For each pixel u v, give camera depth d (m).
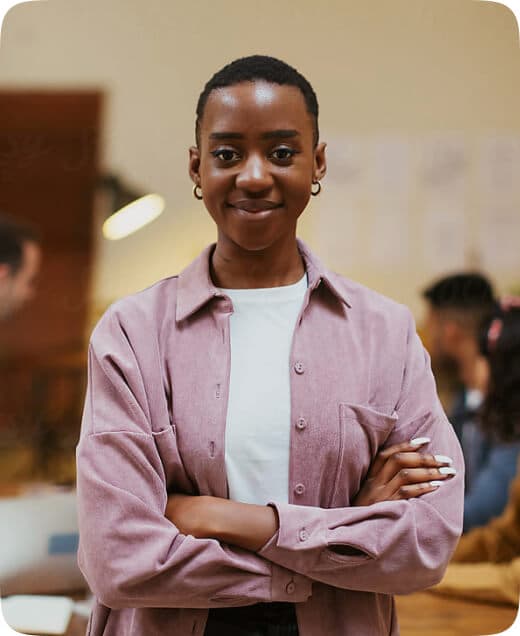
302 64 2.59
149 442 1.10
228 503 1.08
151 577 1.04
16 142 2.53
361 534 1.07
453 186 2.67
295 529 1.06
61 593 2.28
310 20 2.55
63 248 2.57
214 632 1.10
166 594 1.05
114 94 2.51
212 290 1.17
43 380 2.59
